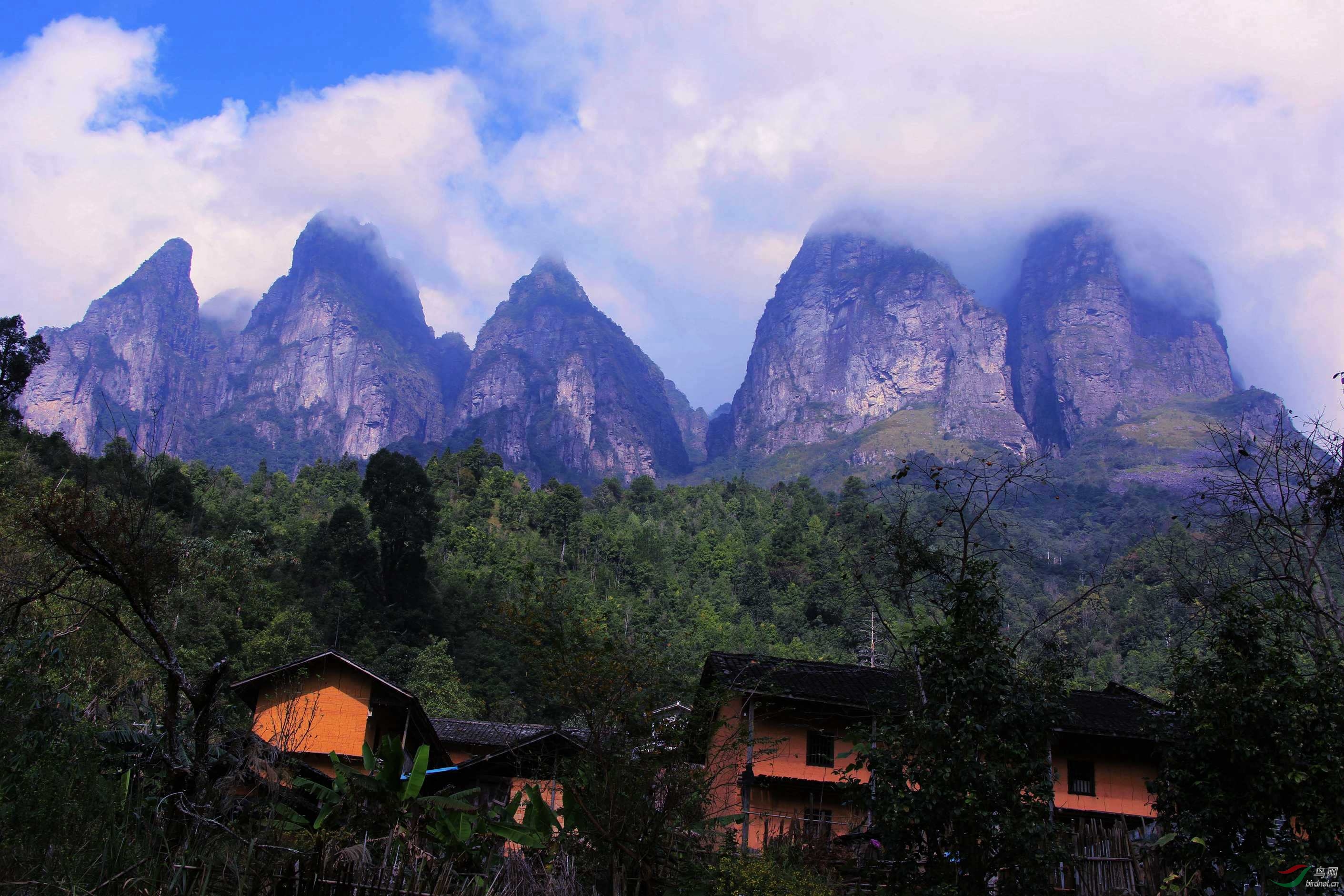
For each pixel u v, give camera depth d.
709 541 133.00
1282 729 11.98
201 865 9.92
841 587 100.88
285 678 26.34
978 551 15.36
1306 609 13.28
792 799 26.53
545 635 14.41
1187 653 14.27
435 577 83.50
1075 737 26.91
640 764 13.36
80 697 16.80
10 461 35.97
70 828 9.58
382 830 12.45
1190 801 12.73
